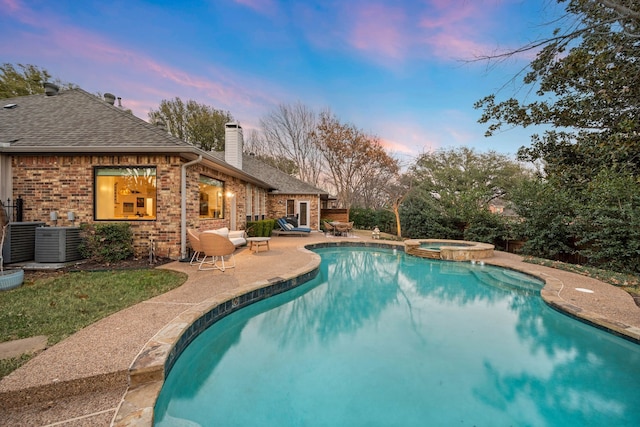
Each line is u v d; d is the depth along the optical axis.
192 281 5.61
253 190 14.70
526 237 11.08
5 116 8.09
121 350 2.89
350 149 24.17
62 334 3.25
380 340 4.34
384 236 16.58
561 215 9.40
